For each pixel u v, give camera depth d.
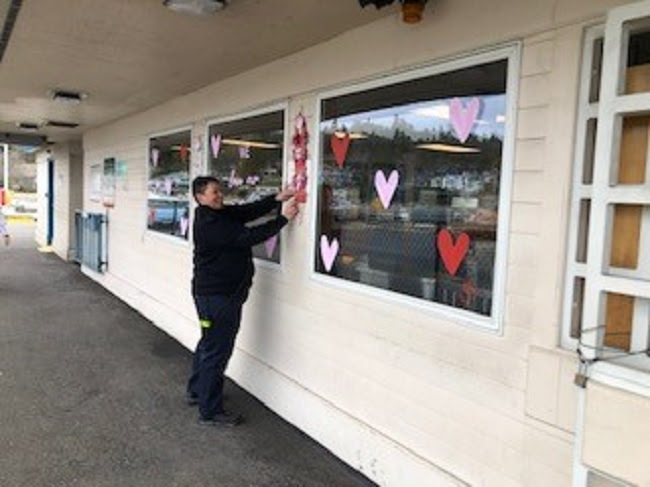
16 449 3.67
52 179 14.73
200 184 4.11
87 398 4.57
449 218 2.98
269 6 3.25
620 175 2.07
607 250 2.00
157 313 7.04
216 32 3.79
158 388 4.82
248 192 4.93
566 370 2.38
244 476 3.42
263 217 4.48
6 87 6.10
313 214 3.98
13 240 16.58
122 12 3.51
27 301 8.28
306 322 4.07
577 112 2.36
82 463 3.52
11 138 11.84
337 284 3.74
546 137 2.46
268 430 4.06
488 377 2.73
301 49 4.07
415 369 3.14
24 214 25.69
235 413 4.32
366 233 3.56
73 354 5.75
